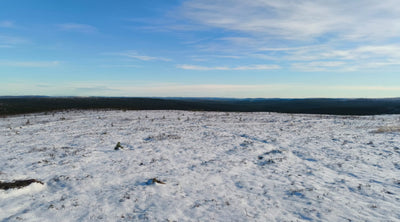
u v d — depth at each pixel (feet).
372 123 111.04
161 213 27.22
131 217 26.23
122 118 116.57
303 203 30.30
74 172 40.93
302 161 50.90
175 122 106.83
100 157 51.39
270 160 50.57
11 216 25.30
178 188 35.04
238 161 50.24
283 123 109.70
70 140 68.23
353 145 65.26
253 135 79.92
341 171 43.52
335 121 118.01
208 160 50.83
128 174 40.83
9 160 46.73
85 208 28.12
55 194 31.99
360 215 26.86
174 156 53.72
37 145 61.36
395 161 49.32
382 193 32.96
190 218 26.25
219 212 27.76
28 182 32.99
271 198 31.99
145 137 74.23
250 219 26.12
